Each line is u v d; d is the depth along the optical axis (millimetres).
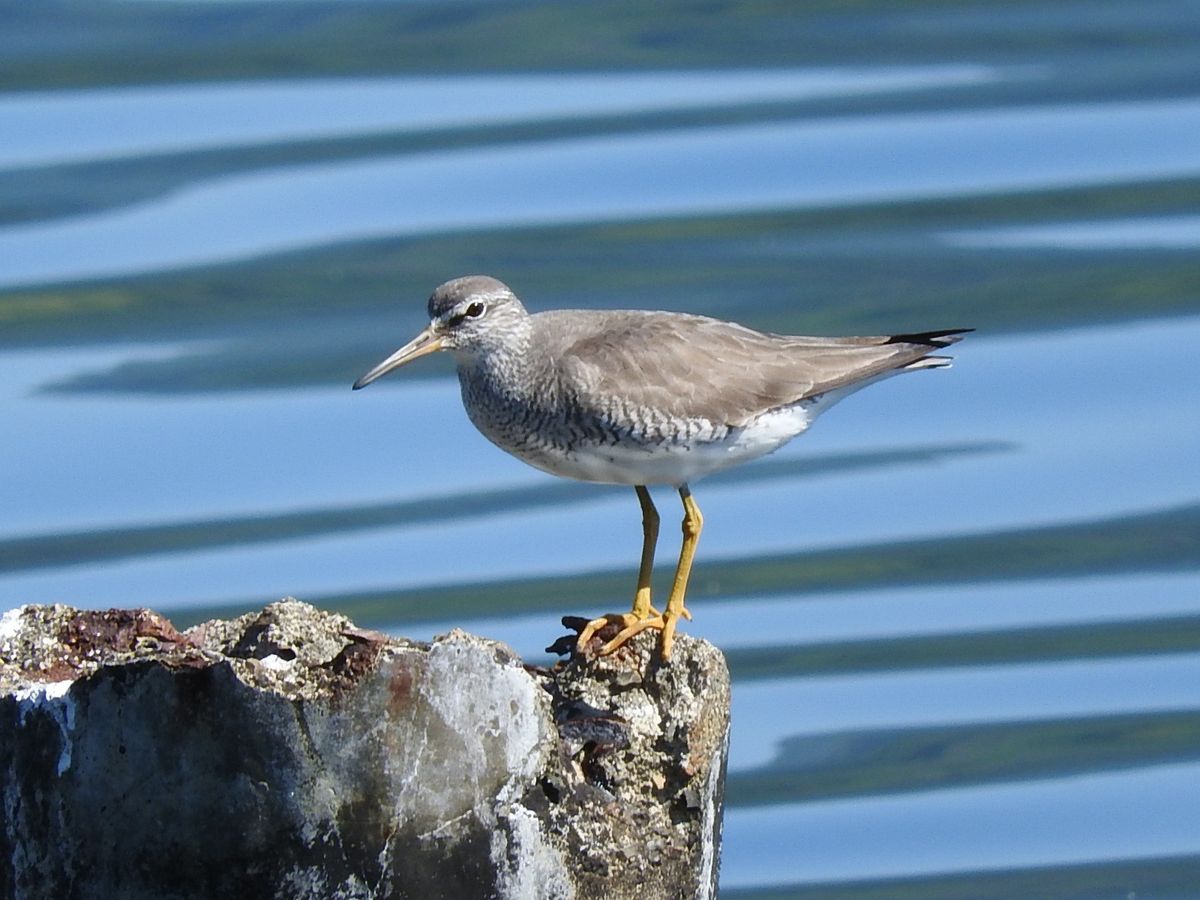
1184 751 16453
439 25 24828
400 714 8734
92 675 8797
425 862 8852
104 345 20547
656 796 9891
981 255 21266
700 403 12391
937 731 16703
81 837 8898
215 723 8688
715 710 10039
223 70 23766
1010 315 20812
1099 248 21375
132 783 8805
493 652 8875
